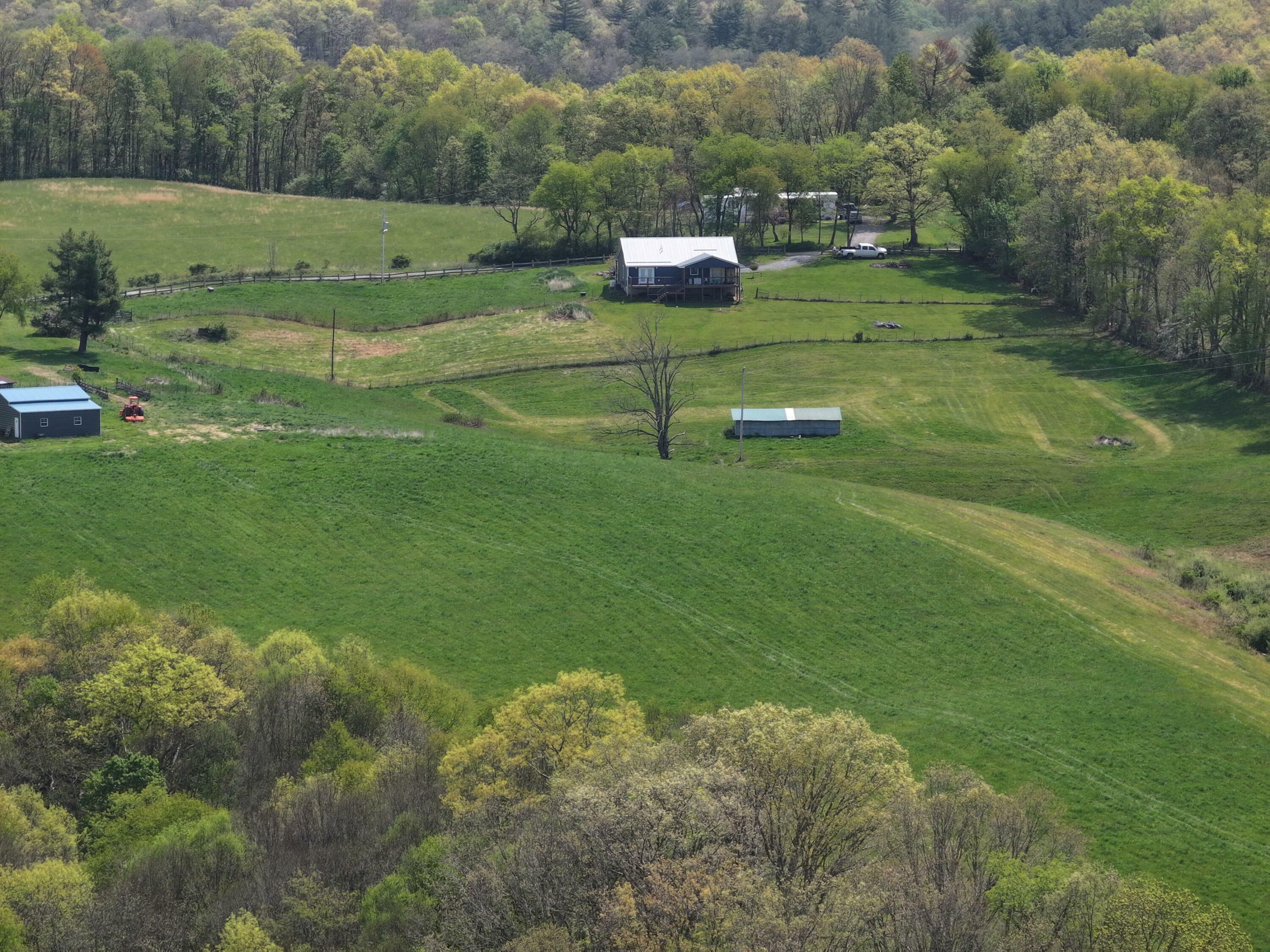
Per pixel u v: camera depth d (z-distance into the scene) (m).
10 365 124.44
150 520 95.25
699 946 46.25
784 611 90.94
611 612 89.62
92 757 68.88
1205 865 68.00
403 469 105.62
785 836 53.72
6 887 53.62
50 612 78.25
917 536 101.38
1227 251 144.25
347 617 87.62
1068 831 61.31
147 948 52.59
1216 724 80.44
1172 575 102.81
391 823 60.88
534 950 46.91
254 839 60.66
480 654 84.75
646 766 56.16
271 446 107.69
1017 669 85.94
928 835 55.25
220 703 71.00
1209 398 143.62
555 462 109.50
